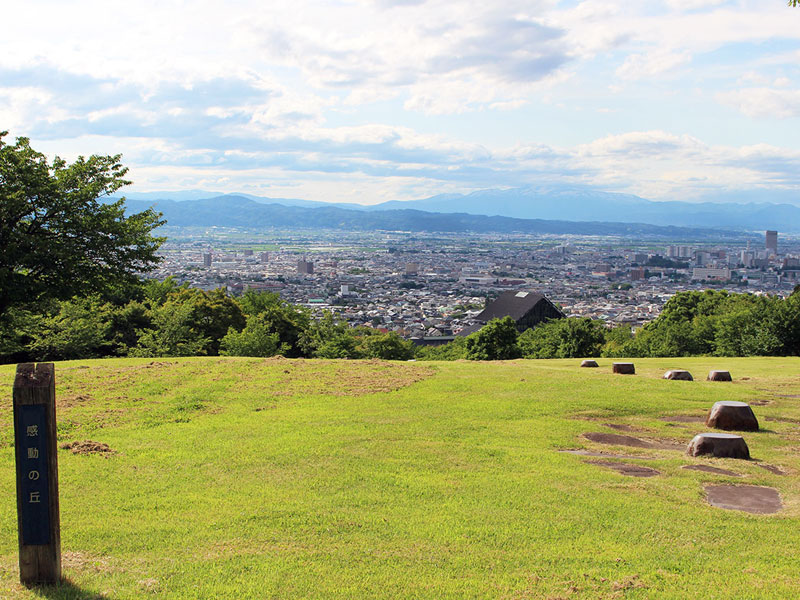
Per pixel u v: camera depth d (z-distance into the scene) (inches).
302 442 585.0
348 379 935.7
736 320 1779.0
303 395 820.0
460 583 316.2
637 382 934.4
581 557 347.3
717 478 489.4
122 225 1029.2
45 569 301.9
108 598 294.7
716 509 423.8
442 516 404.5
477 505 424.8
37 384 295.0
